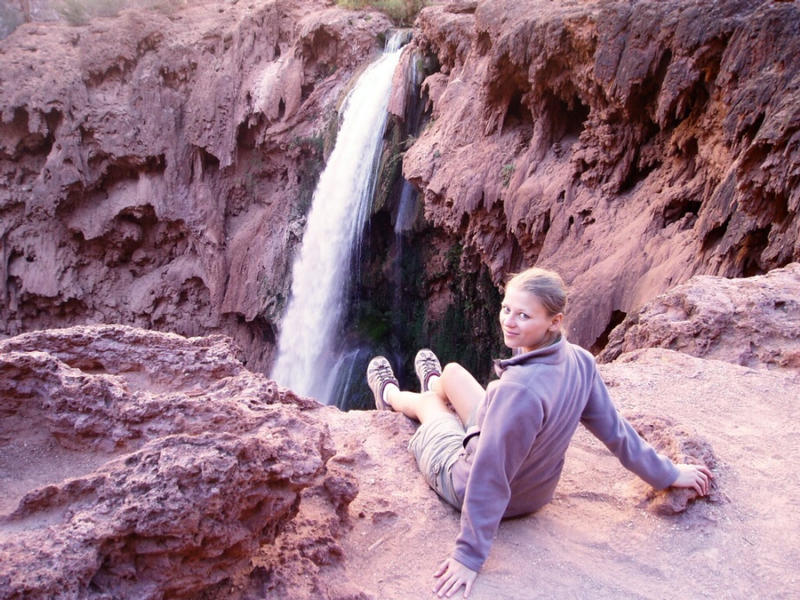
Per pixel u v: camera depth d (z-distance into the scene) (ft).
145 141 81.15
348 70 74.90
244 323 85.76
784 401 12.81
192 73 81.35
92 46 80.89
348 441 11.03
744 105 27.45
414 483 9.73
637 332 18.42
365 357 69.26
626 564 8.01
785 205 24.85
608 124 38.22
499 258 47.21
